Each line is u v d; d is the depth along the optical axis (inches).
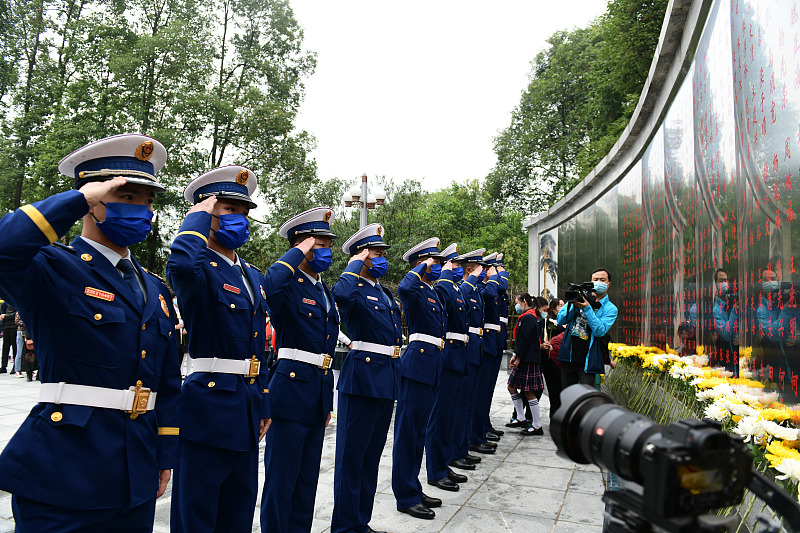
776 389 143.1
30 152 799.7
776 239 144.4
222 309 120.5
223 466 116.6
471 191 1301.7
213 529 115.7
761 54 155.4
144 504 90.7
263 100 866.1
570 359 232.5
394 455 183.0
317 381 148.5
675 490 44.0
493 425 317.7
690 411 182.2
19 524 79.1
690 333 236.7
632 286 354.3
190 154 830.5
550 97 1037.2
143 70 789.2
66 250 89.6
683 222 250.4
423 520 170.7
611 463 51.5
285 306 148.2
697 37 227.8
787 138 137.9
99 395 86.5
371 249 180.9
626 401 258.4
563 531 161.3
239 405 119.6
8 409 314.5
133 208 91.0
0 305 494.6
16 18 805.9
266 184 869.2
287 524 143.1
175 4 837.2
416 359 190.7
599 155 697.6
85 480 81.7
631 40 618.2
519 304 339.0
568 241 549.0
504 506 182.9
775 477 97.9
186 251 112.7
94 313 87.6
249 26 911.0
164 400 100.4
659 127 296.0
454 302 219.9
